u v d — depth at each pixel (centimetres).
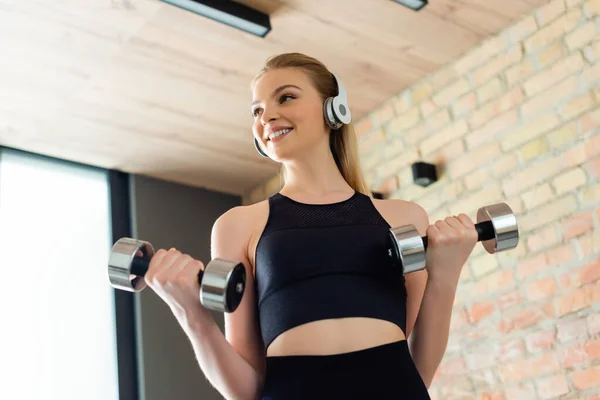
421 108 350
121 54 315
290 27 310
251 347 133
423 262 123
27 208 357
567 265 283
